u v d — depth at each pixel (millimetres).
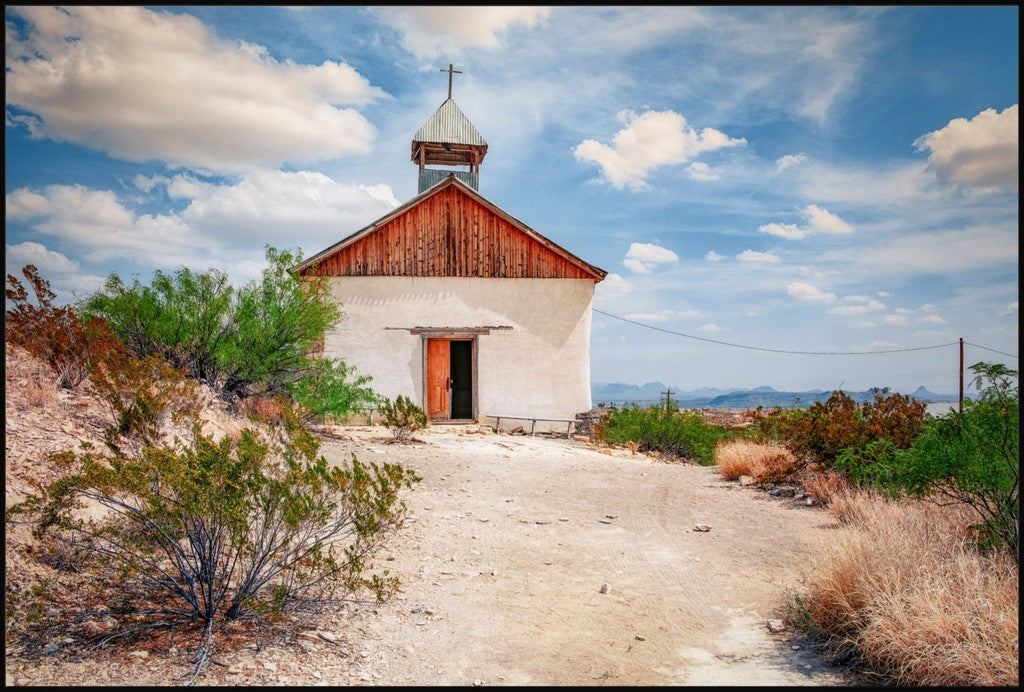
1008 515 6922
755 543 8547
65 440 7797
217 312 12773
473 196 19469
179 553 5414
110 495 5262
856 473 10602
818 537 8688
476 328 19297
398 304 19000
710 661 5277
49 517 5320
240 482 5340
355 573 6508
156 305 12586
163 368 9328
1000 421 6973
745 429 19406
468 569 7215
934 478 7500
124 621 5059
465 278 19359
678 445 19125
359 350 18703
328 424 15008
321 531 6250
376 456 12281
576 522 9336
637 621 6090
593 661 5238
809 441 11766
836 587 5793
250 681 4410
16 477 6457
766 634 5820
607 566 7617
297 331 14039
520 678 4891
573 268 19938
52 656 4496
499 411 19250
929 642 4848
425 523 8656
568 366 19672
